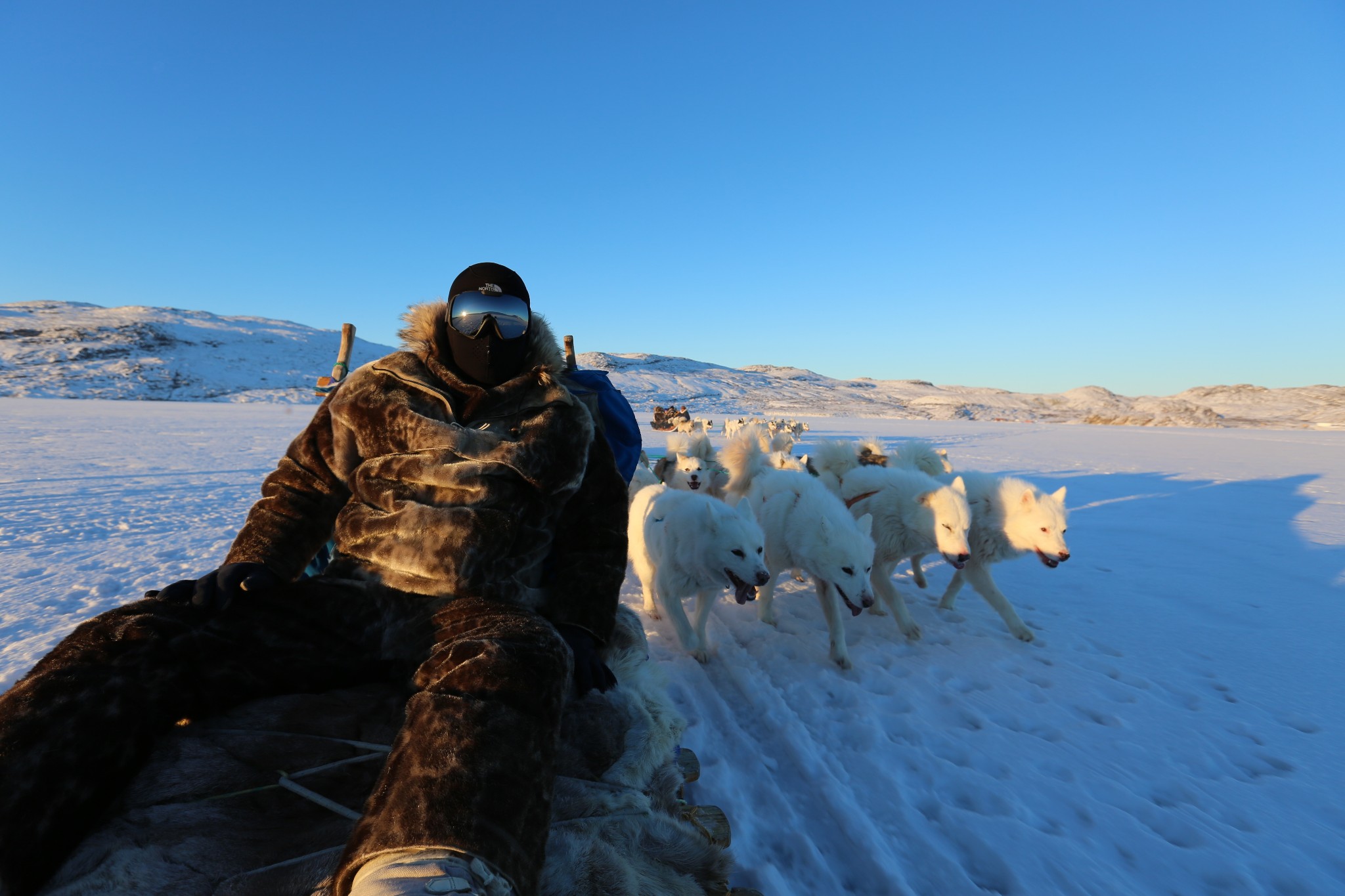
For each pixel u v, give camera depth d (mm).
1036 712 3246
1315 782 2629
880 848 2176
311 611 1631
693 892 1421
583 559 1898
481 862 1039
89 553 5941
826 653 4051
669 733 1840
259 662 1567
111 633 1396
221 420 30188
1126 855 2205
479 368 1992
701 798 2455
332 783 1390
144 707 1365
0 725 1192
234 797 1334
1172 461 17047
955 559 4223
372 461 1845
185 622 1485
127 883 1130
